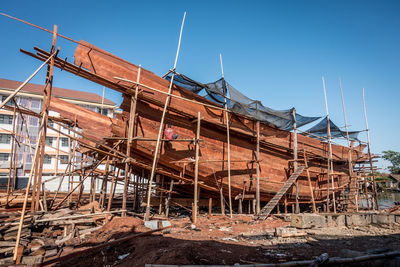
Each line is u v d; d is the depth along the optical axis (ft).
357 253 19.24
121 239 23.18
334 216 38.37
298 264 16.70
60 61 31.63
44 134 31.30
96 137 42.11
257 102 49.08
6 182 84.84
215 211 54.03
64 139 110.52
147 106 39.04
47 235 26.71
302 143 61.93
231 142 49.16
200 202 51.21
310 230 33.53
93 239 25.32
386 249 21.26
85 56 33.30
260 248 23.90
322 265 17.02
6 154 102.06
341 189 69.05
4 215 26.55
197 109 44.21
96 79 34.40
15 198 36.91
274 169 55.72
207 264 17.75
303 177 61.77
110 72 35.09
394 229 36.91
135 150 39.19
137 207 46.09
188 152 42.27
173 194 51.70
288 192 57.47
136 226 28.40
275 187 55.06
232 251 21.83
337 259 17.54
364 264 17.92
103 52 34.96
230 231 32.76
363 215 40.45
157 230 27.86
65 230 27.58
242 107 47.50
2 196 39.88
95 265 19.30
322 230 33.86
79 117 42.34
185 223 35.68
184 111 42.42
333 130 69.26
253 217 43.88
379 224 40.88
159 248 21.15
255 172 51.83
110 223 29.30
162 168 43.27
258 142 50.14
